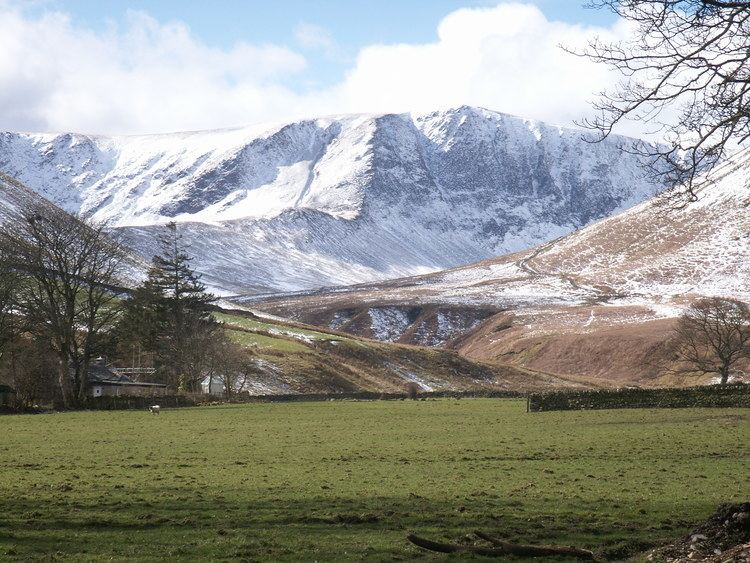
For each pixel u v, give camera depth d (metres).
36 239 104.62
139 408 97.50
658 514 24.02
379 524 22.86
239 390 134.88
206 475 33.72
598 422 63.09
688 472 33.62
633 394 77.62
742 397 74.00
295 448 45.53
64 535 21.44
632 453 41.12
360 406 96.56
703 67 18.56
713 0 17.98
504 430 57.59
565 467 35.91
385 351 198.50
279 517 23.73
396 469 35.62
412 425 64.06
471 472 34.41
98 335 102.94
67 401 94.62
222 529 22.12
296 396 115.44
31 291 97.62
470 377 196.50
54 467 36.88
